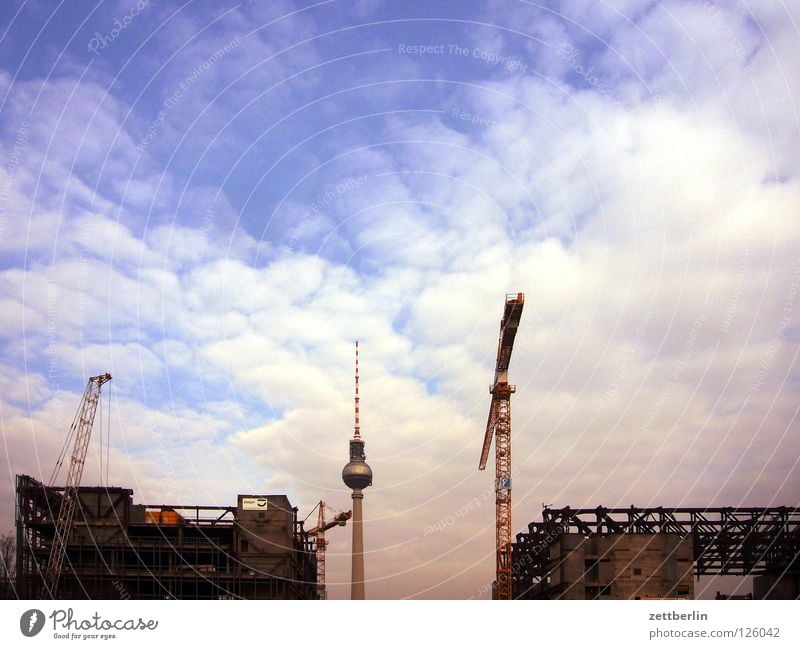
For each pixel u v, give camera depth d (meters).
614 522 165.50
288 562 171.50
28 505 165.38
